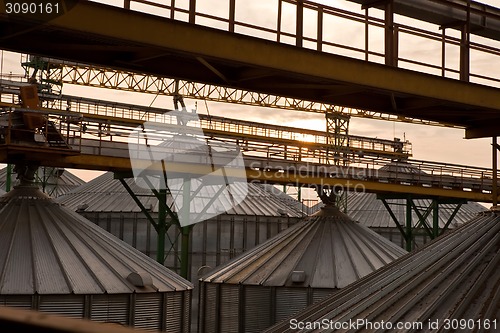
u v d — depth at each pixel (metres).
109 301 40.94
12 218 44.34
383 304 22.70
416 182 82.19
